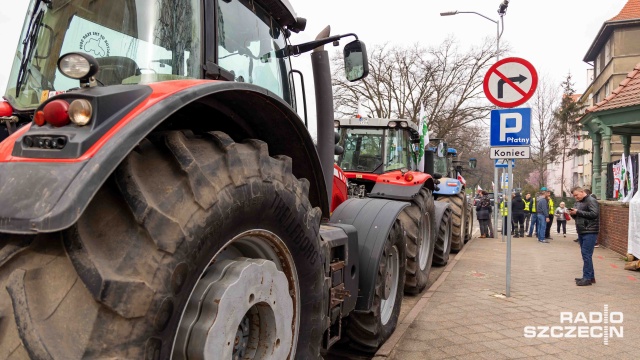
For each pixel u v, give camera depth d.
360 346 4.16
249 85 2.07
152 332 1.53
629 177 11.27
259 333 2.15
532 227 17.78
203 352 1.72
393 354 4.30
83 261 1.46
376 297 4.07
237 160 1.93
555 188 63.41
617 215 11.58
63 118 1.55
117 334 1.45
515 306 6.04
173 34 2.42
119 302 1.45
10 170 1.49
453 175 17.48
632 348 4.57
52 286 1.48
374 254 4.03
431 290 6.94
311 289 2.50
